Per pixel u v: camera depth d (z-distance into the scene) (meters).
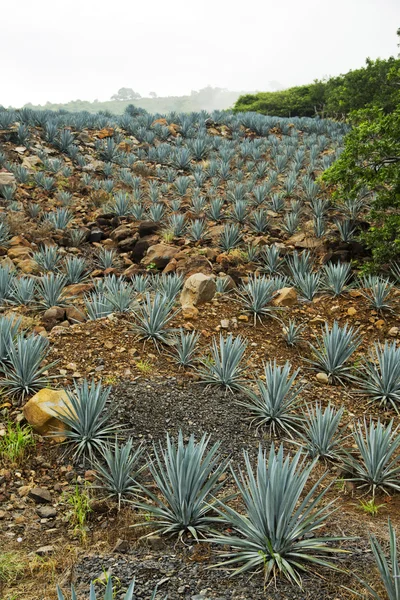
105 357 6.84
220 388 6.58
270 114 38.22
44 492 4.63
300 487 3.83
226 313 8.46
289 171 18.73
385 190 10.84
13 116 22.06
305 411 6.46
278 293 9.15
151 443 5.40
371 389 7.02
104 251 11.66
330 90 31.08
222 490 4.81
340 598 3.36
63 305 8.92
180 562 3.77
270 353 7.71
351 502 4.83
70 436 5.25
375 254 10.16
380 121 10.16
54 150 19.86
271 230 13.05
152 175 18.84
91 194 15.25
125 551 3.95
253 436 5.80
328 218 13.44
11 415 5.57
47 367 6.08
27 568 3.77
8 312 8.41
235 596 3.36
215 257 11.42
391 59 25.77
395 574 3.07
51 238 12.30
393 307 9.08
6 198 14.33
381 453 5.08
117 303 8.30
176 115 28.83
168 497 4.24
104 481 4.73
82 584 3.54
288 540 3.72
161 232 12.82
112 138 22.77
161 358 7.06
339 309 8.98
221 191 16.81
